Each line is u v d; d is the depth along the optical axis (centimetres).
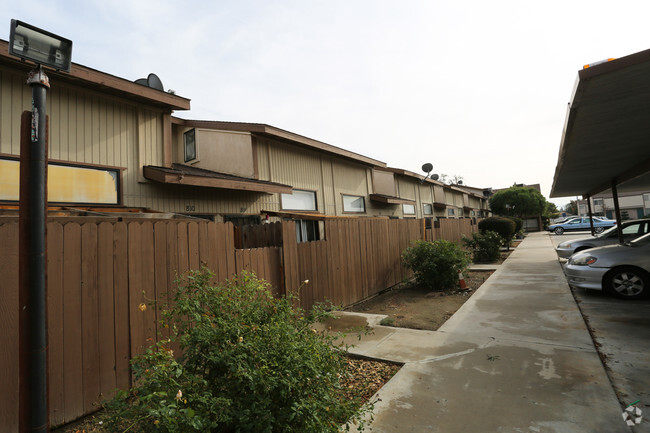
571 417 275
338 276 727
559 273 980
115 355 342
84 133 668
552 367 370
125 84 691
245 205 968
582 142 609
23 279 160
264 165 1076
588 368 362
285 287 574
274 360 228
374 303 775
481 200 4334
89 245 329
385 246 926
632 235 1020
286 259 583
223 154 949
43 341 161
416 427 276
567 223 3300
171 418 168
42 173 167
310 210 1257
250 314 269
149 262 376
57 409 300
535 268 1106
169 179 709
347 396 307
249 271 506
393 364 414
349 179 1518
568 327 501
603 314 562
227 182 816
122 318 349
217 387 222
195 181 752
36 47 174
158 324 379
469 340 473
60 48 184
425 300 771
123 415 188
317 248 673
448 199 2991
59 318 305
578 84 364
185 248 415
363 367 410
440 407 304
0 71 577
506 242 1802
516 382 341
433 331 527
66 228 314
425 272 891
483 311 624
